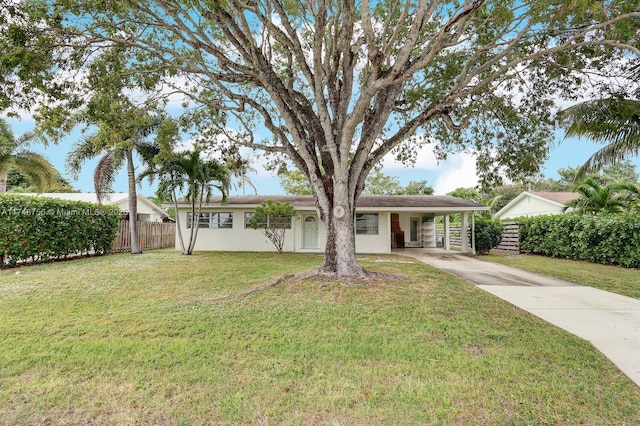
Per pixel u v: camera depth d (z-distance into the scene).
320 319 5.39
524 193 24.97
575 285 8.35
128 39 7.73
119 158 15.34
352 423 2.88
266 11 7.32
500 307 6.12
